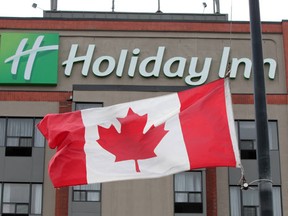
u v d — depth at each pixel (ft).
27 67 106.83
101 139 51.31
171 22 109.50
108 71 106.63
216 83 52.06
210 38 109.19
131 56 107.86
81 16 118.62
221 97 51.42
